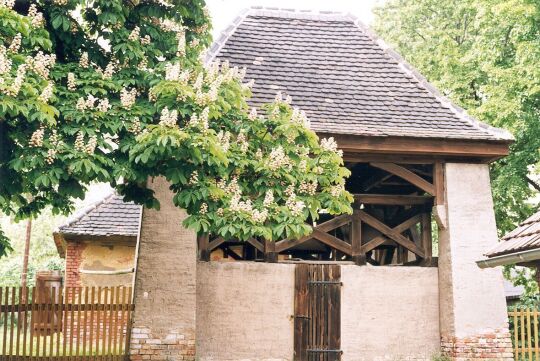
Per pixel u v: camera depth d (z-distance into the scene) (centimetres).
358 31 1512
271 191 905
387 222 1420
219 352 1188
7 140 896
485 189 1274
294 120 955
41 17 884
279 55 1405
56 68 919
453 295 1221
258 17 1485
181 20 1027
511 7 1680
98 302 1126
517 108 1720
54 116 872
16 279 3853
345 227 1425
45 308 1089
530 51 1673
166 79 880
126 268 1825
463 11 2181
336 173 976
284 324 1215
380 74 1413
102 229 1802
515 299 2102
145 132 821
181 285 1166
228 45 1395
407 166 1355
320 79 1369
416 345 1245
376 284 1252
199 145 834
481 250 1246
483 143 1251
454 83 1994
